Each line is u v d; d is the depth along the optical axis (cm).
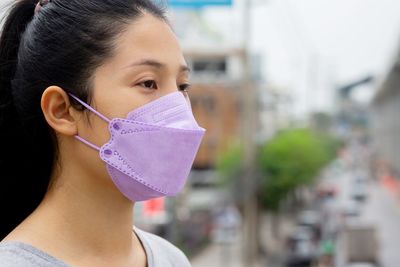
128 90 131
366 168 7531
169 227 1146
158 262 148
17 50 144
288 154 2475
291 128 3366
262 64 3800
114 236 136
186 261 161
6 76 143
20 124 141
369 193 4788
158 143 132
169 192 136
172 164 134
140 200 138
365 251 1986
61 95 131
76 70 130
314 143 2831
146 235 157
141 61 131
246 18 1636
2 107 143
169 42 137
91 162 132
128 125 131
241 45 1673
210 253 2694
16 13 145
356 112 10625
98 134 131
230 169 2023
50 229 131
